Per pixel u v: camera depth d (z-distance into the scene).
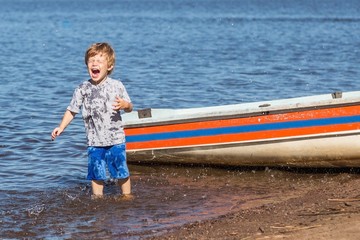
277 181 10.45
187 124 10.96
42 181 10.81
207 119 10.86
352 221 7.48
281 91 20.14
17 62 29.56
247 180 10.56
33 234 8.22
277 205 8.84
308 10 116.69
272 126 10.59
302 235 7.19
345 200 8.69
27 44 40.97
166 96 19.34
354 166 10.59
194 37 46.81
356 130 10.17
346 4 163.25
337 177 10.46
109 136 9.39
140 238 7.95
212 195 9.76
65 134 14.16
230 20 75.56
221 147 10.87
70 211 9.10
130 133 11.26
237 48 36.78
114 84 9.36
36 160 12.20
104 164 9.53
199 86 21.23
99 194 9.69
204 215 8.80
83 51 36.00
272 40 43.22
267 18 81.06
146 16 91.50
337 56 31.27
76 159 12.29
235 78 23.14
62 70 26.48
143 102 18.39
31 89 20.84
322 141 10.38
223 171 11.13
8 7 158.62
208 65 27.73
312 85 21.34
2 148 13.05
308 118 10.40
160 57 31.58
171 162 11.29
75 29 58.59
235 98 18.88
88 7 155.88
